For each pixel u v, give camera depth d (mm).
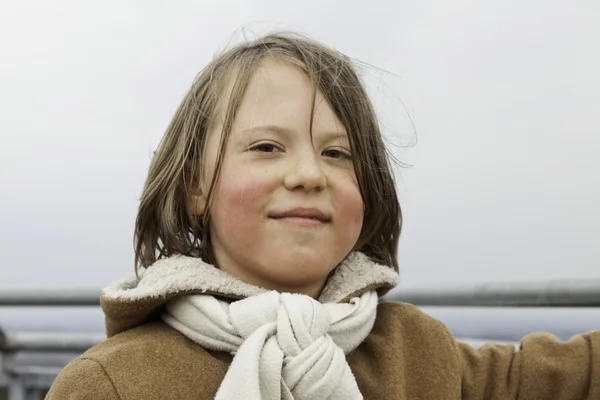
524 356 1074
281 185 874
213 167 910
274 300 830
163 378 839
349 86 964
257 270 887
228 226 885
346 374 798
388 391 961
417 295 1333
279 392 771
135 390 820
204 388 850
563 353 1072
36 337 1684
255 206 869
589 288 1187
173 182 966
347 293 959
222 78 949
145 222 1003
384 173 1041
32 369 1704
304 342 797
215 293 885
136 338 880
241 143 891
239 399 762
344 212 900
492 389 1052
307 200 876
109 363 831
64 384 825
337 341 895
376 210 1044
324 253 886
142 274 948
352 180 917
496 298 1269
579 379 1056
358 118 965
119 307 889
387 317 1041
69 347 1663
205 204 928
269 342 797
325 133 909
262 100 900
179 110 1000
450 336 1053
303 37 1034
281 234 867
